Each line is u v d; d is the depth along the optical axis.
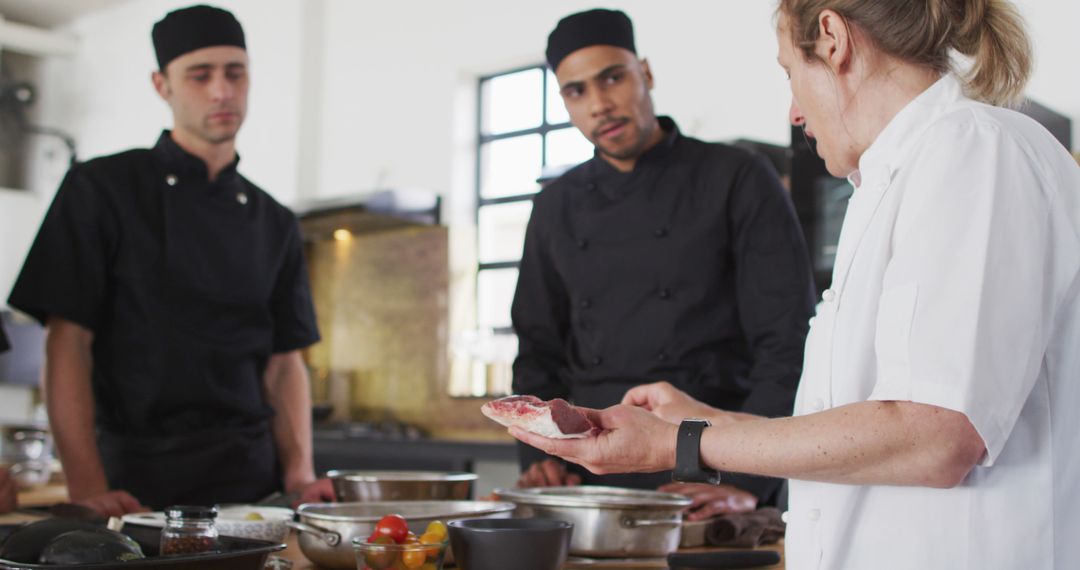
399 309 5.88
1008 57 1.13
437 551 1.27
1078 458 1.07
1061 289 1.03
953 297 1.00
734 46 4.61
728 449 1.10
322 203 5.49
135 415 2.25
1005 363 0.98
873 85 1.14
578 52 2.21
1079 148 3.65
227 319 2.36
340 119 6.24
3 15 7.96
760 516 1.77
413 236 5.86
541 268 2.42
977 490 1.04
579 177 2.39
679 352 2.20
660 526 1.54
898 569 1.06
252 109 6.54
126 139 7.54
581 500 1.52
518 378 2.43
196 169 2.33
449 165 5.73
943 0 1.11
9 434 3.09
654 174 2.28
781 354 2.12
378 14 6.11
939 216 1.02
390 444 5.08
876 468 1.03
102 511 1.85
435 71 5.83
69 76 8.03
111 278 2.27
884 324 1.04
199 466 2.27
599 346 2.27
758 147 4.02
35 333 7.21
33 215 7.93
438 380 5.64
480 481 5.14
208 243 2.34
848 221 1.16
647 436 1.15
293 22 6.32
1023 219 1.01
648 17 4.92
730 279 2.25
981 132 1.05
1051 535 1.03
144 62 7.43
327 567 1.44
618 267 2.27
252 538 1.38
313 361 6.28
